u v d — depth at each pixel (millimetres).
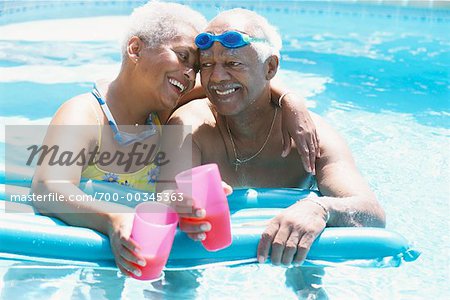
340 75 8148
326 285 3754
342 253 3867
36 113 6324
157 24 4195
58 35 9258
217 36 4148
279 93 4551
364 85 7793
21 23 9852
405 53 9203
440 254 4199
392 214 4789
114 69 7785
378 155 5828
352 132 6312
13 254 3672
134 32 4238
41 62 8016
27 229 3666
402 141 6148
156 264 3447
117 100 4320
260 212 4172
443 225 4633
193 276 3771
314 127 4434
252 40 4203
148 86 4203
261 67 4281
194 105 4723
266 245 3793
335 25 10703
